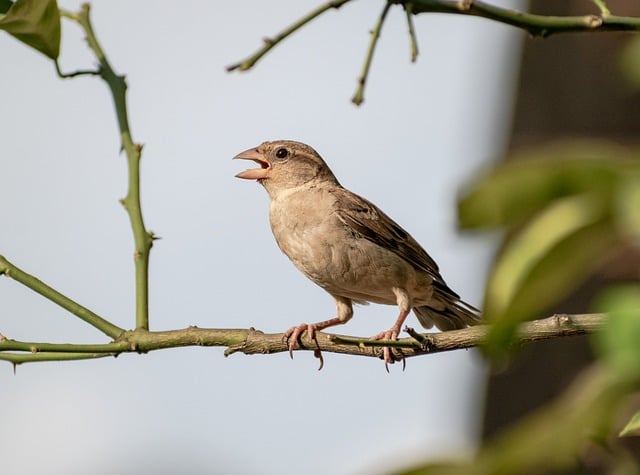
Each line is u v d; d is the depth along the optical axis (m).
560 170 2.25
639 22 6.43
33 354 7.53
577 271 2.30
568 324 6.95
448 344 7.66
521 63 14.09
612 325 2.22
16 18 7.46
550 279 2.32
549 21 6.48
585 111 13.17
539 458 2.13
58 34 7.77
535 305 2.35
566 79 13.41
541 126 13.53
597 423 2.18
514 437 2.14
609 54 13.09
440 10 6.57
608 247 2.27
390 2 6.64
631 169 2.19
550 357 13.24
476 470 2.14
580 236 2.25
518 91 14.02
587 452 2.78
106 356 7.68
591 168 2.22
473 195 2.31
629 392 2.18
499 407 13.77
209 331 8.20
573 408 2.19
